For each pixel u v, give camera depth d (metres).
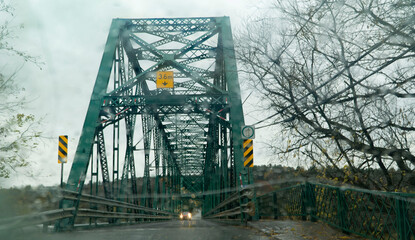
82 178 13.21
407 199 5.12
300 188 12.09
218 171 30.14
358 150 8.71
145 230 10.63
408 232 5.20
